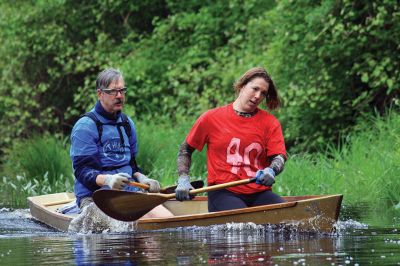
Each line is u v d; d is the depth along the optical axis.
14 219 22.75
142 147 32.78
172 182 29.08
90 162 19.94
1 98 49.56
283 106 35.66
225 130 18.81
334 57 34.03
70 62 48.72
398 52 33.62
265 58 37.22
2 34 51.22
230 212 18.14
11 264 13.46
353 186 26.33
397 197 24.42
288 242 15.53
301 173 28.05
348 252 14.00
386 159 26.88
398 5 33.41
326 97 34.00
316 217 17.41
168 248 15.07
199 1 48.25
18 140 49.44
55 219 20.47
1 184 33.50
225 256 13.73
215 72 42.12
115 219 18.75
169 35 47.75
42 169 33.25
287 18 36.25
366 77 32.19
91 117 20.19
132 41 50.19
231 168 18.75
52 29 50.69
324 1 35.06
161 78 46.38
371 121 33.25
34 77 52.12
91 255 14.38
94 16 52.28
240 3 46.06
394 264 12.57
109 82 20.14
